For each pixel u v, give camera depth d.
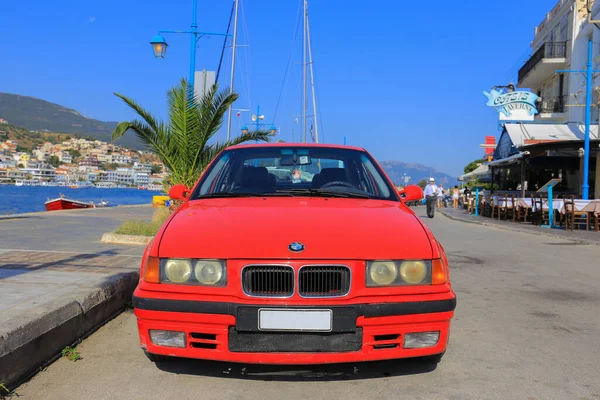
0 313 3.63
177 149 10.33
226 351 3.05
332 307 3.00
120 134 9.74
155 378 3.43
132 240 8.59
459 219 20.30
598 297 6.05
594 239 12.02
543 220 16.66
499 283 6.89
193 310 3.03
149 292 3.12
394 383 3.39
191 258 3.11
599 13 22.73
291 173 4.70
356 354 3.05
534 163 20.70
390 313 3.05
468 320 5.01
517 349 4.12
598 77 22.58
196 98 10.44
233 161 4.89
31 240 8.91
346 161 4.86
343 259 3.05
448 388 3.32
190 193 4.59
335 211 3.74
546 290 6.45
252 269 3.05
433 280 3.17
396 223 3.53
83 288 4.54
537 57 28.22
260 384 3.35
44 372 3.52
